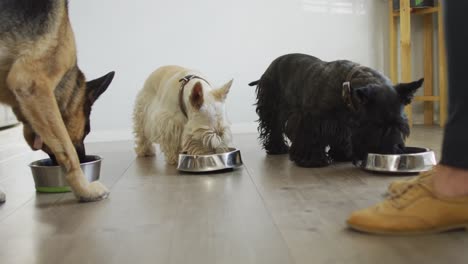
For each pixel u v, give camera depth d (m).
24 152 3.55
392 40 4.49
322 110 2.38
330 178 2.14
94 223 1.54
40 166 2.08
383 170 2.12
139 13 4.29
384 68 4.65
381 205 1.33
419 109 4.68
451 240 1.24
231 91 4.45
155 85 2.94
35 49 1.73
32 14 1.73
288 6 4.45
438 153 2.70
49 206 1.81
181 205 1.73
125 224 1.51
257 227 1.42
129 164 2.80
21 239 1.40
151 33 4.32
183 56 4.37
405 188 1.32
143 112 3.02
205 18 4.36
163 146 2.72
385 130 2.11
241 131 4.47
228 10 4.38
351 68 2.32
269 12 4.43
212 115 2.45
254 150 3.23
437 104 4.64
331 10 4.52
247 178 2.22
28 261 1.21
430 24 4.56
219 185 2.08
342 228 1.37
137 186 2.13
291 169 2.43
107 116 4.32
